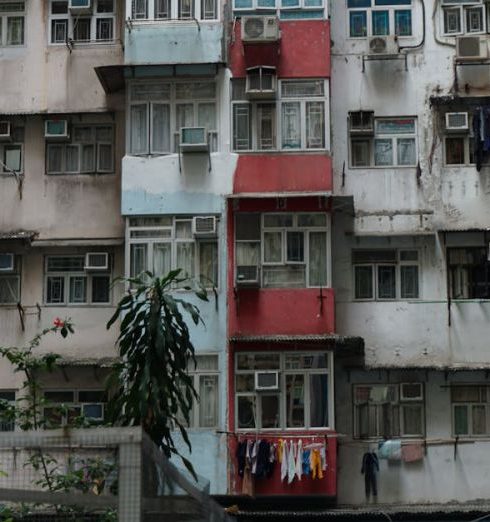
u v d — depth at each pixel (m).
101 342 20.88
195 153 20.67
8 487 7.46
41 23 21.91
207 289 20.20
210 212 20.52
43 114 21.42
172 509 7.47
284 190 20.42
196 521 8.49
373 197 21.03
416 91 21.38
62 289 21.19
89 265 20.92
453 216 20.91
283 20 21.08
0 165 21.55
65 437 6.79
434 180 21.03
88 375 20.69
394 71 21.48
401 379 20.58
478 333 20.55
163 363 11.88
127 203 20.58
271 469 19.53
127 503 6.48
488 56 21.25
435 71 21.44
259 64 20.84
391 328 20.66
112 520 7.27
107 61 21.72
